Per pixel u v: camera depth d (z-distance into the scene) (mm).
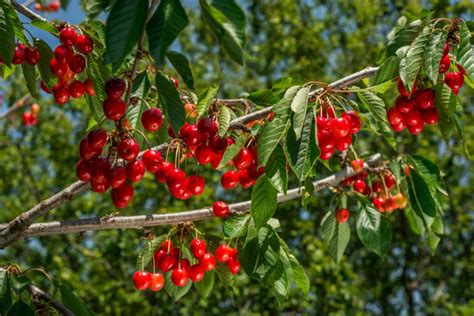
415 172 4508
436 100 3332
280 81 4340
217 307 11117
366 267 14156
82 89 3535
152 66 3039
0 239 3086
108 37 1936
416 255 14695
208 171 11047
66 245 12891
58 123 13625
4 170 13453
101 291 10859
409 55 3053
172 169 3266
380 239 4590
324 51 13703
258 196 3215
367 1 13562
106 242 12055
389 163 4660
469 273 14367
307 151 2824
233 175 3477
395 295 14797
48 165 14547
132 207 11336
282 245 3830
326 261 10961
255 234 3514
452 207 14141
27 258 13047
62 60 3312
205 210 3635
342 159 4734
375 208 4672
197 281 4113
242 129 3234
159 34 1998
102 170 2840
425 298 15438
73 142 13922
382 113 3102
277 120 2863
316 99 2996
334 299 11734
